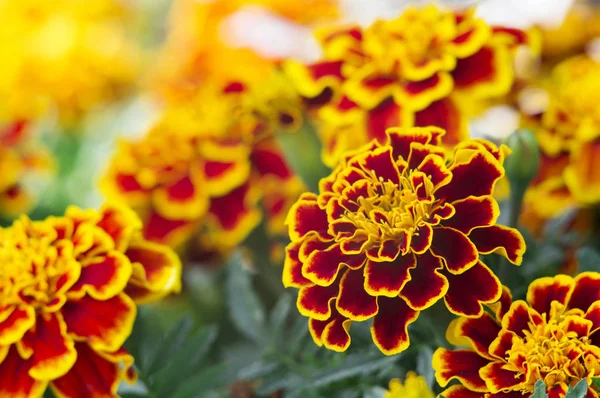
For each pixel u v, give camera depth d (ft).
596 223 1.29
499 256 1.07
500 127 1.30
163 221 1.29
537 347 0.97
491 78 1.15
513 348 0.98
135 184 1.30
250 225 1.26
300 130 1.20
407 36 1.18
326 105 1.22
